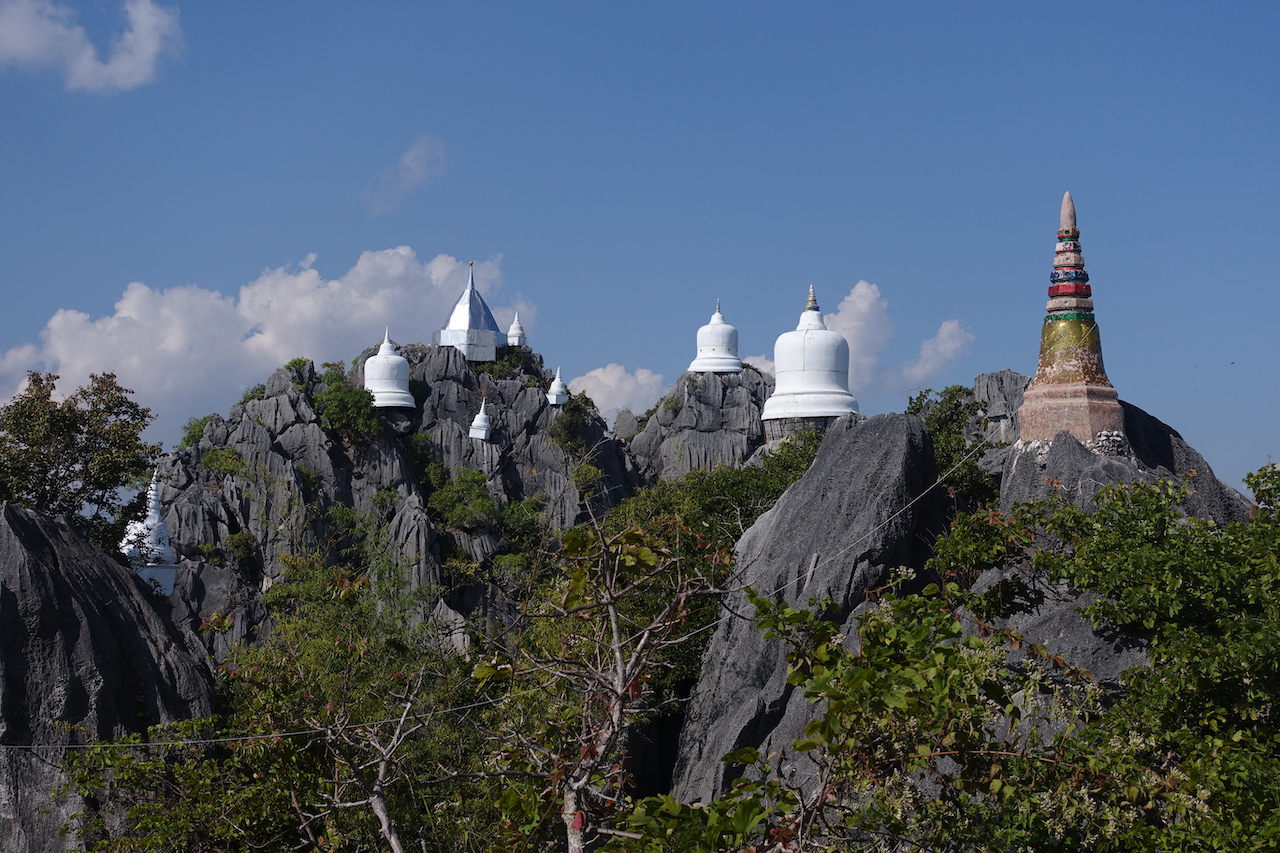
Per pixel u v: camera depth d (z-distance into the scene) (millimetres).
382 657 32906
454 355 142000
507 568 58219
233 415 118938
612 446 138500
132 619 34375
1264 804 15188
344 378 127750
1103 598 23375
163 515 102250
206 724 29125
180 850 23453
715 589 13461
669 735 40344
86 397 54719
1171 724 18641
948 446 47094
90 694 31484
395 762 16625
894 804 13227
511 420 138250
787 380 111500
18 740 30375
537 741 14602
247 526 102562
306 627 40906
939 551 26250
